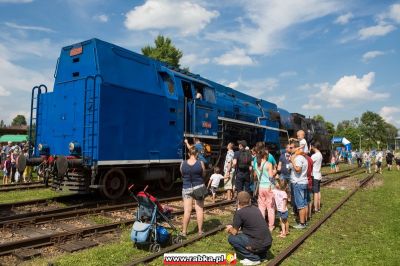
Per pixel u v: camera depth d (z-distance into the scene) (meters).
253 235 6.30
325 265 6.22
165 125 12.86
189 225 8.91
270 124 21.94
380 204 12.96
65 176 11.02
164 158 12.75
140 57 12.50
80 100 11.19
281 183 10.79
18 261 6.15
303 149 9.45
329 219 10.09
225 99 17.75
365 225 9.53
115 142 10.95
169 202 12.14
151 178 12.55
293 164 9.07
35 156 12.39
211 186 12.81
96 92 10.67
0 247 6.39
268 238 6.36
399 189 17.36
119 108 11.15
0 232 7.83
